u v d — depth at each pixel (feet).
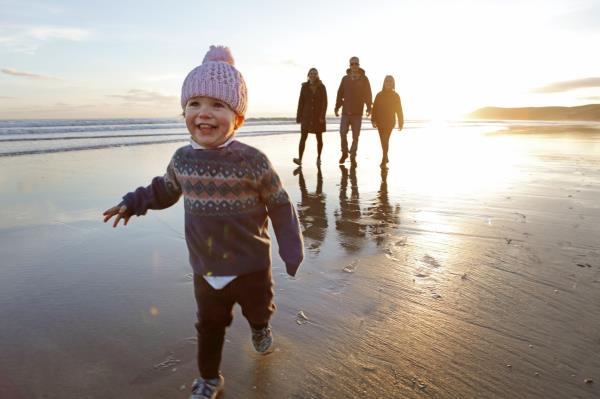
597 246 11.69
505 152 39.24
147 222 14.33
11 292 8.99
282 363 6.66
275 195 5.94
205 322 5.96
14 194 18.12
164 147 41.06
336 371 6.47
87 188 19.74
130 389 6.06
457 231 13.39
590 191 19.57
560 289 9.09
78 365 6.57
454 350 6.95
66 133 58.65
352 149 28.91
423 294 9.00
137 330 7.60
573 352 6.82
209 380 5.98
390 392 5.98
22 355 6.80
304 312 8.26
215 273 5.70
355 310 8.34
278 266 10.57
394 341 7.25
